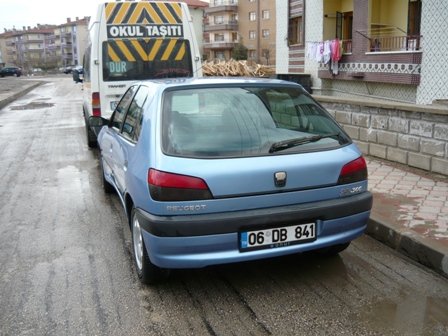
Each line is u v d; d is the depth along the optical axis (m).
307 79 19.70
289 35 21.42
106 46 9.05
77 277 4.09
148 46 9.27
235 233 3.35
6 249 4.79
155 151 3.48
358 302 3.53
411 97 14.86
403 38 15.01
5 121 16.52
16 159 9.67
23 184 7.56
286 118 3.91
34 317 3.43
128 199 4.20
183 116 3.73
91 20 9.89
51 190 7.14
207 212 3.33
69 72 82.88
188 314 3.42
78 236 5.13
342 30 19.11
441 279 3.91
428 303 3.50
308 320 3.29
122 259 4.46
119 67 9.17
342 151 3.76
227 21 71.69
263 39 67.12
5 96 25.94
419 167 6.82
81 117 17.14
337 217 3.61
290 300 3.59
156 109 3.81
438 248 4.06
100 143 6.30
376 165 7.21
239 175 3.35
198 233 3.28
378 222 4.77
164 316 3.40
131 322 3.33
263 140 3.61
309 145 3.70
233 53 69.69
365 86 17.09
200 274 4.07
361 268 4.14
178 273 4.10
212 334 3.16
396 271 4.07
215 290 3.78
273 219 3.40
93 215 5.86
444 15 12.45
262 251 3.44
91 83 9.14
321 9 18.72
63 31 127.50
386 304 3.49
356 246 4.65
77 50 122.75
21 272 4.21
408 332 3.12
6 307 3.58
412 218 4.89
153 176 3.35
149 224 3.35
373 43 16.06
